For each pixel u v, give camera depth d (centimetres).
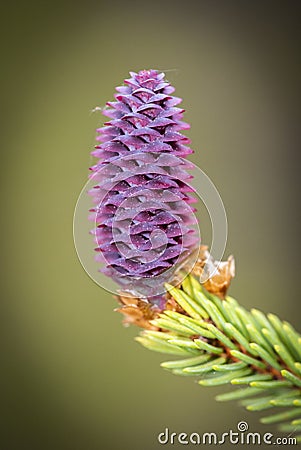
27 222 51
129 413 46
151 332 20
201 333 19
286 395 19
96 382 48
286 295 51
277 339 19
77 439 46
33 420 47
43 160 51
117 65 51
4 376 48
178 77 51
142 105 19
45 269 51
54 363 49
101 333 49
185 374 19
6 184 51
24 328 50
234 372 19
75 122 51
